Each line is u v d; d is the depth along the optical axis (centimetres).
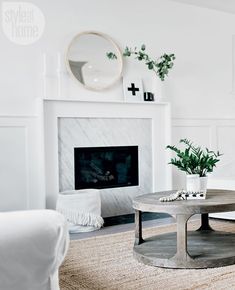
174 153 549
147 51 540
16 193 437
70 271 287
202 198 307
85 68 486
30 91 449
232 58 626
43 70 458
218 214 450
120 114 505
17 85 441
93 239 381
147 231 407
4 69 434
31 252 118
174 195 317
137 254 304
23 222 118
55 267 125
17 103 441
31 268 121
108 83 502
